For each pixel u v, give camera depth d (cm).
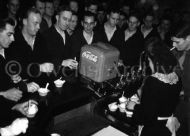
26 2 436
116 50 278
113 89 282
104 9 532
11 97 234
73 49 370
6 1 408
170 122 217
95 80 275
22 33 300
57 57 346
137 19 409
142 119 206
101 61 265
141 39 424
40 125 206
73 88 267
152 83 202
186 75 259
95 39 383
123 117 241
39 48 312
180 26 312
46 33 347
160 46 208
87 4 487
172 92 207
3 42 241
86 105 262
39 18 284
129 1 655
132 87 296
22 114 218
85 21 362
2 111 220
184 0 793
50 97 244
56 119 240
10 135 188
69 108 248
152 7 675
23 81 260
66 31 365
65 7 334
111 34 414
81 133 232
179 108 304
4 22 236
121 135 225
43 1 427
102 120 251
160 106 205
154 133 215
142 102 208
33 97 243
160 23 510
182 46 259
